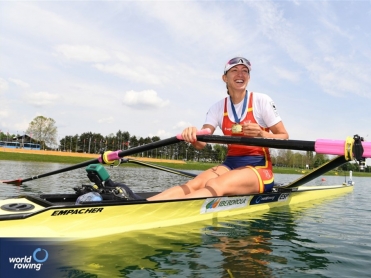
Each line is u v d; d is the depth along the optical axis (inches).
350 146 159.2
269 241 177.0
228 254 150.3
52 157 2236.7
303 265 140.4
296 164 2950.3
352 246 175.5
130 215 180.7
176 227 196.4
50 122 3937.0
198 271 127.6
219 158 4099.4
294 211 283.4
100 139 5024.6
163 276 121.3
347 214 287.6
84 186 200.5
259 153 252.1
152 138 5083.7
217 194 220.8
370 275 132.4
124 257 140.4
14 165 1136.8
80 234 159.5
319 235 198.7
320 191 400.5
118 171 1101.7
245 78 246.5
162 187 508.7
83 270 125.0
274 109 245.8
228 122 258.1
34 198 171.9
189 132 217.0
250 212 260.7
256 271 130.0
